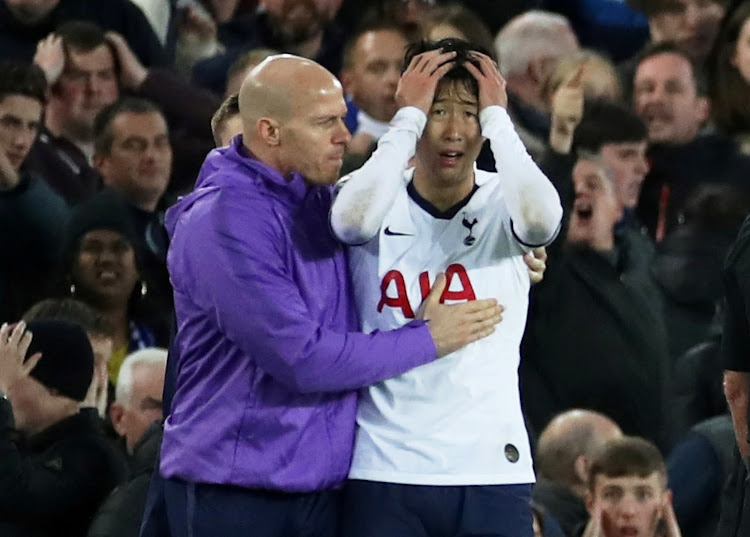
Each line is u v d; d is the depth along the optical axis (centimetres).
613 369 2564
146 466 2216
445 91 1752
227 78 3156
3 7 3088
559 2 3678
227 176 1758
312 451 1755
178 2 3381
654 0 3572
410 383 1764
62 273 2697
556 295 2583
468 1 3494
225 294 1728
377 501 1762
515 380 1806
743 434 1955
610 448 2306
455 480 1758
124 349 2694
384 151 1722
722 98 3300
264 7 3400
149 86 3017
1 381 2259
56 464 2241
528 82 3222
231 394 1761
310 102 1752
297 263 1753
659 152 3131
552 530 2238
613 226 2723
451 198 1784
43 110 2847
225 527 1759
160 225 2812
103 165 2836
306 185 1773
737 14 3316
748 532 1892
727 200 2794
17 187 2719
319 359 1717
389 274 1777
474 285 1783
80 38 2986
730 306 1922
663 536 2302
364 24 3259
